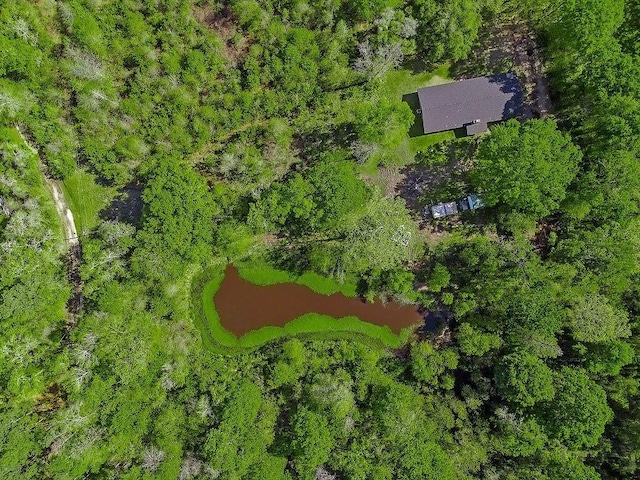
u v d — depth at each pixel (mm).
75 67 46781
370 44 47469
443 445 45500
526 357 43469
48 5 47375
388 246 47406
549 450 44156
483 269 46875
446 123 48031
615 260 43844
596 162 44094
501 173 43312
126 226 46688
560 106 48625
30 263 45844
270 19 47906
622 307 44844
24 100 47062
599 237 44750
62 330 48688
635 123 41469
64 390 48125
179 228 45531
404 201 48938
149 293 48219
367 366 48406
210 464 43375
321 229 48094
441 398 47375
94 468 44250
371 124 45594
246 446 44188
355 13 47656
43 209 47906
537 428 43000
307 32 47281
